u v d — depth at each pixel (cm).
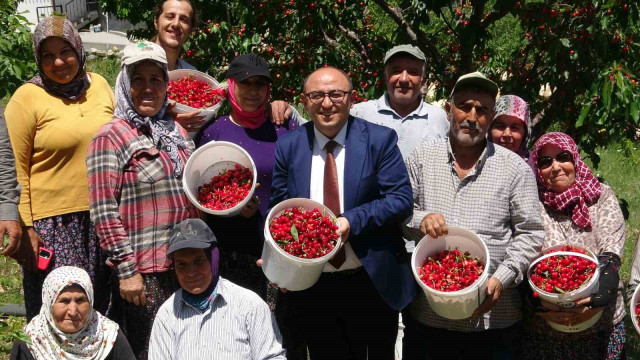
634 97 586
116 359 458
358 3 773
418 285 467
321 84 440
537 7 652
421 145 474
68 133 485
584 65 654
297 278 432
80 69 494
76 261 494
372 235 450
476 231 449
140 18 948
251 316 428
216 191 468
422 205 466
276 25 747
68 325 442
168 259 467
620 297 477
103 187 456
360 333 473
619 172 1183
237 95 495
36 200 489
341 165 451
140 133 467
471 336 465
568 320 448
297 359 522
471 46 681
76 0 2452
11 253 452
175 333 425
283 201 437
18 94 488
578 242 471
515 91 724
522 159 458
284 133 507
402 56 522
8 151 451
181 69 534
